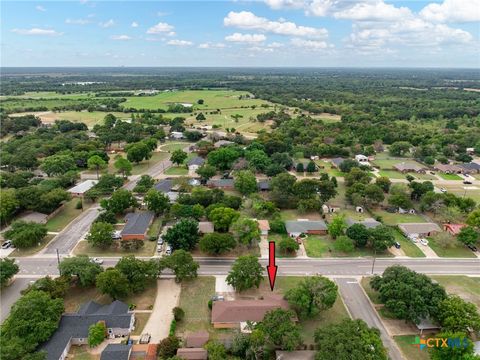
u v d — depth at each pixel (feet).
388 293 251.39
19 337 212.64
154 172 594.24
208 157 599.16
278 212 426.10
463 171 603.67
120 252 343.87
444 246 358.64
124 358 210.79
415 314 236.63
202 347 221.46
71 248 350.02
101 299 276.21
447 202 424.05
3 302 269.64
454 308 229.86
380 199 445.78
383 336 238.68
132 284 274.36
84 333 229.86
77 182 535.60
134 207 435.94
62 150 654.94
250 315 245.86
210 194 437.99
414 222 415.44
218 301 260.42
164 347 215.92
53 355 212.23
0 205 382.83
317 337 216.33
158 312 260.42
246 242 340.39
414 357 221.05
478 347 219.00
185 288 289.33
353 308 268.00
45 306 232.32
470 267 326.03
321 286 253.03
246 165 568.82
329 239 375.66
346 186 522.88
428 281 257.14
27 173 529.04
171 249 341.00
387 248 355.56
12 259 311.68
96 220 393.29
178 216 399.03
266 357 217.15
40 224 361.30
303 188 455.63
